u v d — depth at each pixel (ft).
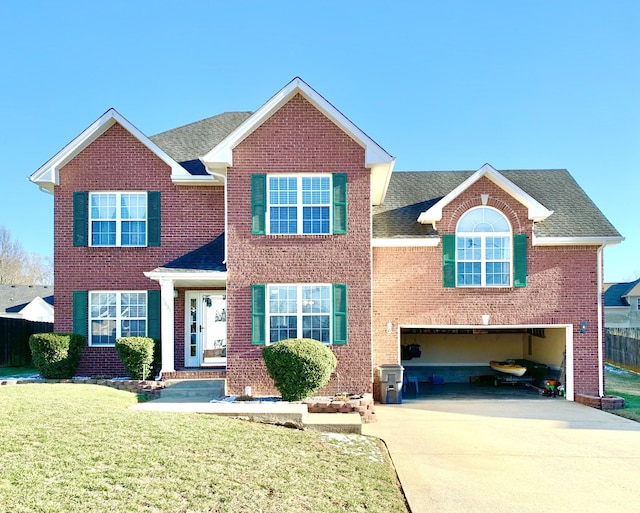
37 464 23.12
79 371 56.03
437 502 25.38
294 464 27.66
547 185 66.64
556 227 57.21
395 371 53.26
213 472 24.67
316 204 50.37
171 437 29.12
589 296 55.57
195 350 58.13
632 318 164.76
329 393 48.55
